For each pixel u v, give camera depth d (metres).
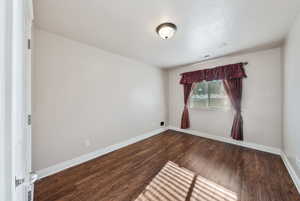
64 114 2.09
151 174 1.94
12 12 0.33
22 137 0.50
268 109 2.65
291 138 1.93
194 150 2.79
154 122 3.97
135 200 1.47
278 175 1.88
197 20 1.66
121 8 1.43
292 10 1.48
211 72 3.35
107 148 2.71
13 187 0.34
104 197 1.52
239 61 2.98
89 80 2.41
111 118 2.79
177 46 2.48
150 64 3.76
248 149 2.80
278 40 2.24
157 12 1.51
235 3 1.37
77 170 2.05
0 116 0.30
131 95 3.25
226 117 3.23
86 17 1.59
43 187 1.68
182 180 1.80
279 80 2.52
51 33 1.95
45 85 1.89
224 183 1.73
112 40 2.22
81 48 2.29
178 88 4.23
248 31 1.94
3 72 0.30
